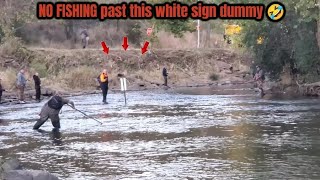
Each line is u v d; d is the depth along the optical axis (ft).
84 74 155.74
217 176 44.88
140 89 161.38
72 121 84.79
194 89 159.53
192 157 53.36
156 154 55.42
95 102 119.14
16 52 163.94
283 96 125.18
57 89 142.82
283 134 67.05
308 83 131.34
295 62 135.64
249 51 155.74
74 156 55.11
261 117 85.35
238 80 188.65
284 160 51.08
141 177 45.06
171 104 111.86
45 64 164.86
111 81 165.99
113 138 66.64
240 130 71.41
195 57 201.87
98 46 198.59
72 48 191.72
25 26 190.60
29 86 140.87
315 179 43.37
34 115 94.32
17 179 40.45
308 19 108.06
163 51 199.21
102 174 46.52
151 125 78.28
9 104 114.73
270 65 142.51
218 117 86.79
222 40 225.35
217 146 59.31
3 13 175.94
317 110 93.50
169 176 45.27
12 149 59.77
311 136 65.00
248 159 51.80
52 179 42.01
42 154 56.44
